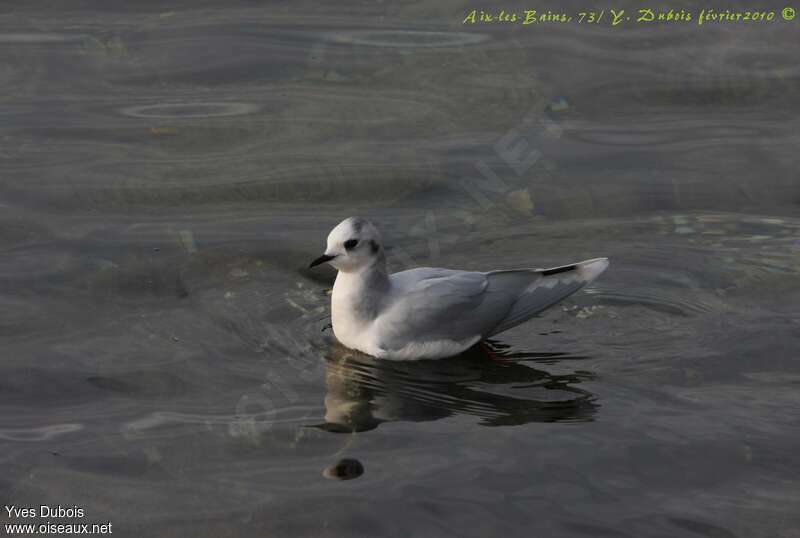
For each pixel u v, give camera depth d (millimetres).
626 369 12406
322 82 18797
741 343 12773
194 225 15391
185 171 16594
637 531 9633
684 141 17453
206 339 12945
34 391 11805
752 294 13852
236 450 10773
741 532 9602
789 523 9711
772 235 15219
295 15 20703
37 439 10969
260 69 19078
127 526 9703
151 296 13812
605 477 10359
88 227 15250
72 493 10141
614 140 17438
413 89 18594
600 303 13852
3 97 18266
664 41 19812
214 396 11781
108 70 19016
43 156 16828
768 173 16672
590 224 15594
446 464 10562
